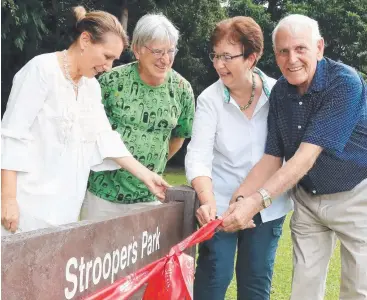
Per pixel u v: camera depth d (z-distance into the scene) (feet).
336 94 8.39
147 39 9.62
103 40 8.21
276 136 9.30
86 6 52.26
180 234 8.40
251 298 9.71
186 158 9.41
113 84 10.34
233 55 8.80
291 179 8.14
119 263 6.24
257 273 9.61
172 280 6.56
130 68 10.44
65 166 8.33
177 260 6.72
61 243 4.98
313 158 8.30
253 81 9.43
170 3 59.93
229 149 9.52
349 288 9.52
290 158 9.04
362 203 9.11
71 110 8.33
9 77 50.57
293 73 8.38
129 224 6.43
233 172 9.64
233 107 9.40
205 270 9.43
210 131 9.44
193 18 61.21
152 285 6.52
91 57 8.27
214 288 9.39
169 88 10.65
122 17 54.19
